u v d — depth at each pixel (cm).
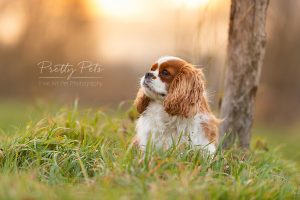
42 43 1930
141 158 597
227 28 921
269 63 2569
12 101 2058
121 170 565
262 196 538
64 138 684
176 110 702
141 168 570
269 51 2561
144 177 538
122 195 502
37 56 1930
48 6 2023
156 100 724
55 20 1970
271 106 2500
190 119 704
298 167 896
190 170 571
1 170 618
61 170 608
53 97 1284
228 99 847
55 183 573
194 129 702
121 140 751
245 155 769
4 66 2161
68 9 1939
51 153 643
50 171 592
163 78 715
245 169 624
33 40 2011
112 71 1575
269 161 796
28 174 568
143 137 720
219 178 566
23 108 1725
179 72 716
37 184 530
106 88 1534
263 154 826
